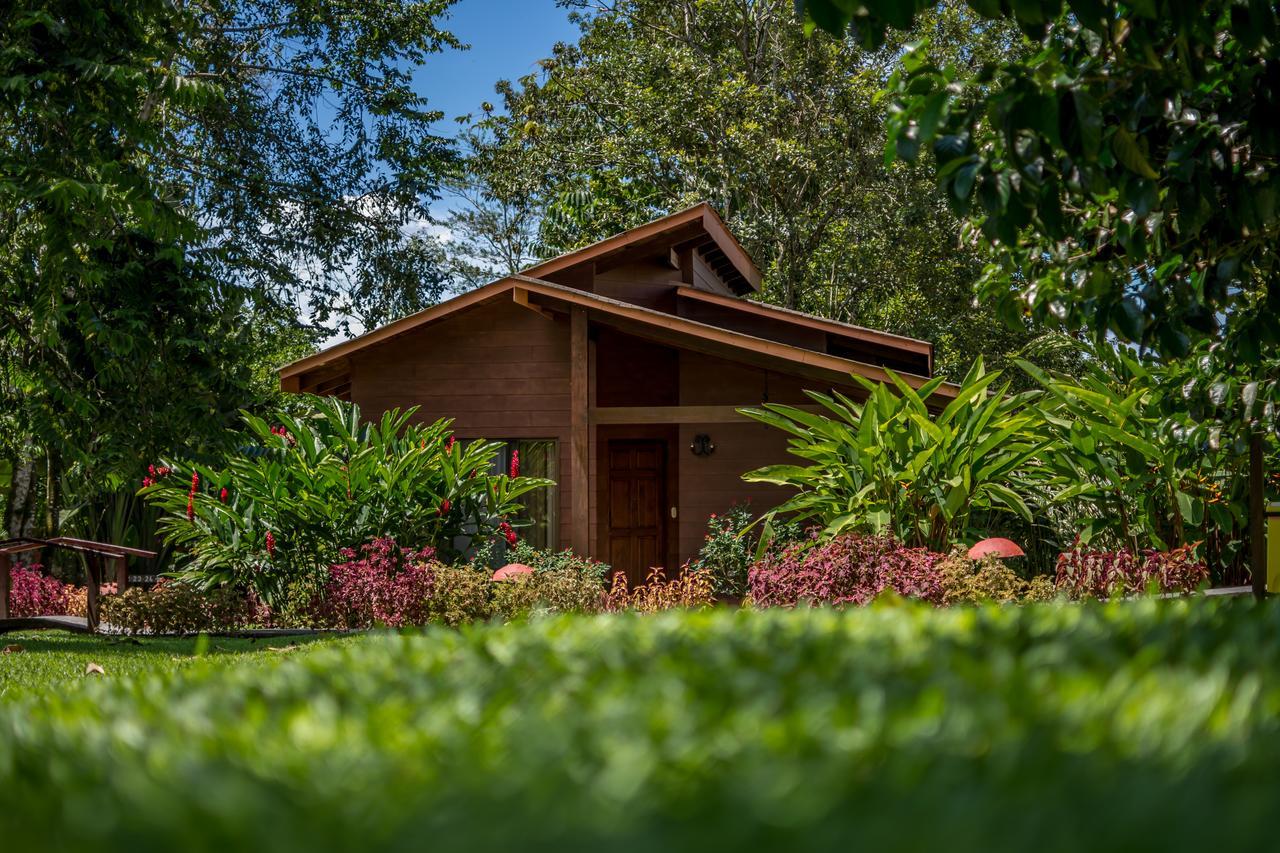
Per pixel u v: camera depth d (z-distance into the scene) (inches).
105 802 63.9
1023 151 144.5
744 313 633.0
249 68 919.7
